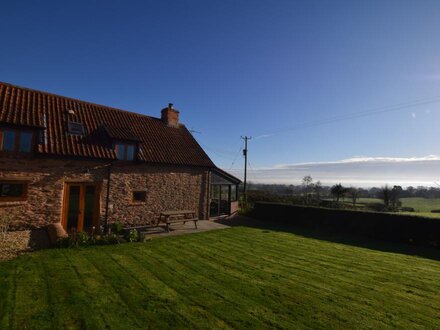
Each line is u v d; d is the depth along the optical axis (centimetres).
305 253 969
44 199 1073
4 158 985
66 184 1138
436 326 476
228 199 2006
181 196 1585
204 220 1700
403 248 1134
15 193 1016
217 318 477
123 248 921
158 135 1648
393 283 684
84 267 707
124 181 1324
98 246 930
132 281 630
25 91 1245
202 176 1714
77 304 506
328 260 884
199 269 740
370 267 820
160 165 1483
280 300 560
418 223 1234
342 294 604
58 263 723
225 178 1966
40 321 446
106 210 1248
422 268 827
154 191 1451
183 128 1922
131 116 1653
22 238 920
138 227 1357
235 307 521
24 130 1031
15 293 536
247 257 884
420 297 601
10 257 754
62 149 1104
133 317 470
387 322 486
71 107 1352
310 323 472
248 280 669
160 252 894
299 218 1731
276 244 1109
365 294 608
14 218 1004
